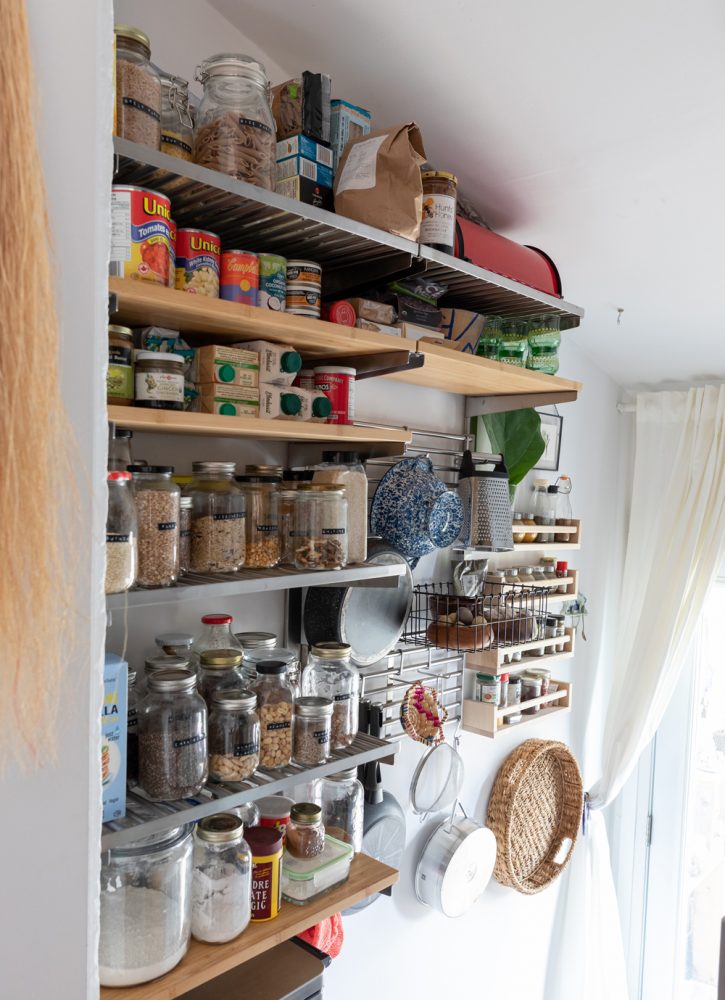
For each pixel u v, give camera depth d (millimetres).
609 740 2664
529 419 1979
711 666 2902
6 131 467
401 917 1954
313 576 1217
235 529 1160
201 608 1396
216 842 1119
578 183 1676
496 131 1550
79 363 548
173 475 1253
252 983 1223
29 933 562
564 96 1414
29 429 496
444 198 1366
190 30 1315
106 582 921
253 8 1336
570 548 2291
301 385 1339
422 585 1934
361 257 1308
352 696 1383
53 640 539
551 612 2408
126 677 979
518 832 2273
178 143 1035
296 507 1269
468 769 2145
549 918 2539
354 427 1283
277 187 1199
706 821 2910
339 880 1331
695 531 2535
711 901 2900
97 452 562
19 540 507
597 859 2664
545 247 1984
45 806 560
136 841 1031
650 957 2938
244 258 1089
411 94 1490
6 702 531
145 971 1010
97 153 547
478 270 1430
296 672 1355
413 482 1605
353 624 1525
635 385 2752
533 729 2420
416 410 1867
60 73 525
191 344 1246
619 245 1909
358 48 1392
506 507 1843
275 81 1481
